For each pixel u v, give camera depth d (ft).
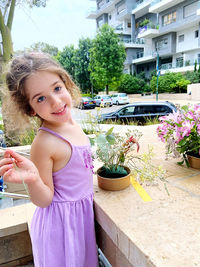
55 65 2.96
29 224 4.53
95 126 4.36
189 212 3.18
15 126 3.30
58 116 2.94
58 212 3.14
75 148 3.09
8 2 11.51
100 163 5.44
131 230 2.81
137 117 18.99
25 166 2.56
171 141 4.75
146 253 2.40
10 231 4.59
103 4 93.50
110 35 60.39
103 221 3.33
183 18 60.34
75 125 3.67
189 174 4.53
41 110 2.86
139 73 85.56
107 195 3.71
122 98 54.39
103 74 61.72
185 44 65.31
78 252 3.25
